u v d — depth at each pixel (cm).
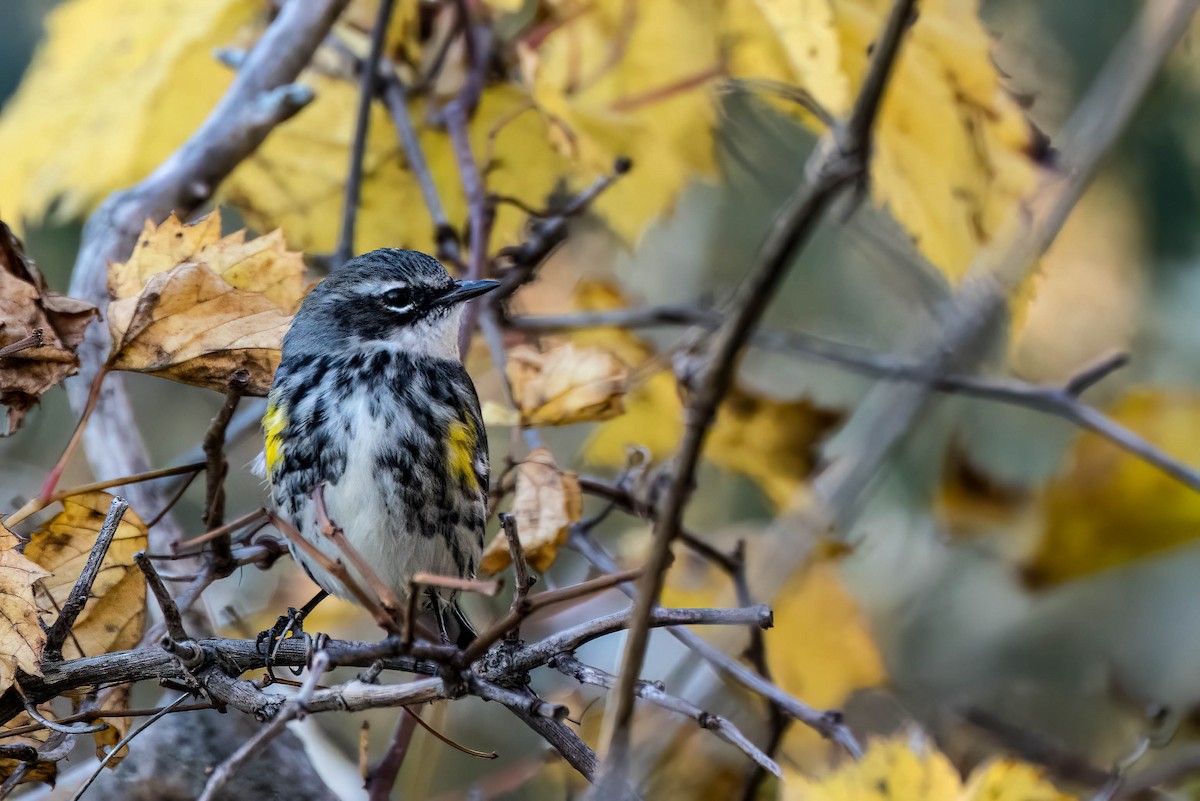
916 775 798
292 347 912
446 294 941
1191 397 1202
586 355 894
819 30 865
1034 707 1337
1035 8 1384
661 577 515
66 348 745
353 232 1023
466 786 1189
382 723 1219
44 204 1070
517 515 780
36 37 1496
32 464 1414
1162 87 1295
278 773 910
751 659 984
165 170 966
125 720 776
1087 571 1190
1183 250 1411
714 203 1450
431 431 878
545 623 1154
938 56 942
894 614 1395
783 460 1155
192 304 757
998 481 1220
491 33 1111
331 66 1141
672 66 1066
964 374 1130
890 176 932
